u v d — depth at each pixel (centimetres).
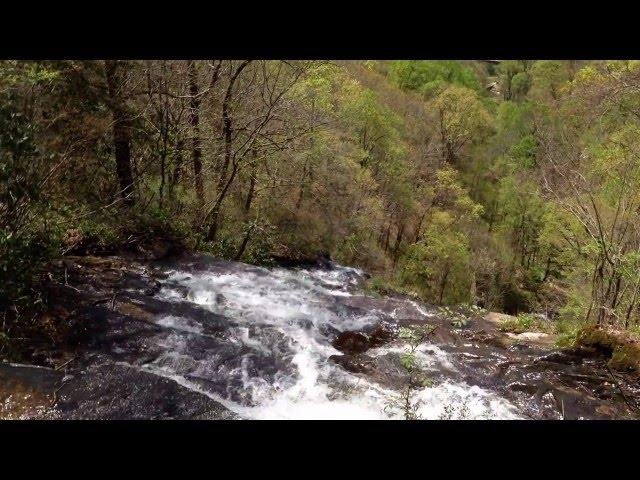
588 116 1438
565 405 669
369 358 772
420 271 2669
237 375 657
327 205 2294
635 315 1165
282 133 1535
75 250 949
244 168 1592
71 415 511
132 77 1238
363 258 2473
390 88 4278
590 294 1397
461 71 5456
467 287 2848
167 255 1118
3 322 616
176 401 559
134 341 682
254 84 1530
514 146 3516
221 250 1440
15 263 636
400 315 1064
